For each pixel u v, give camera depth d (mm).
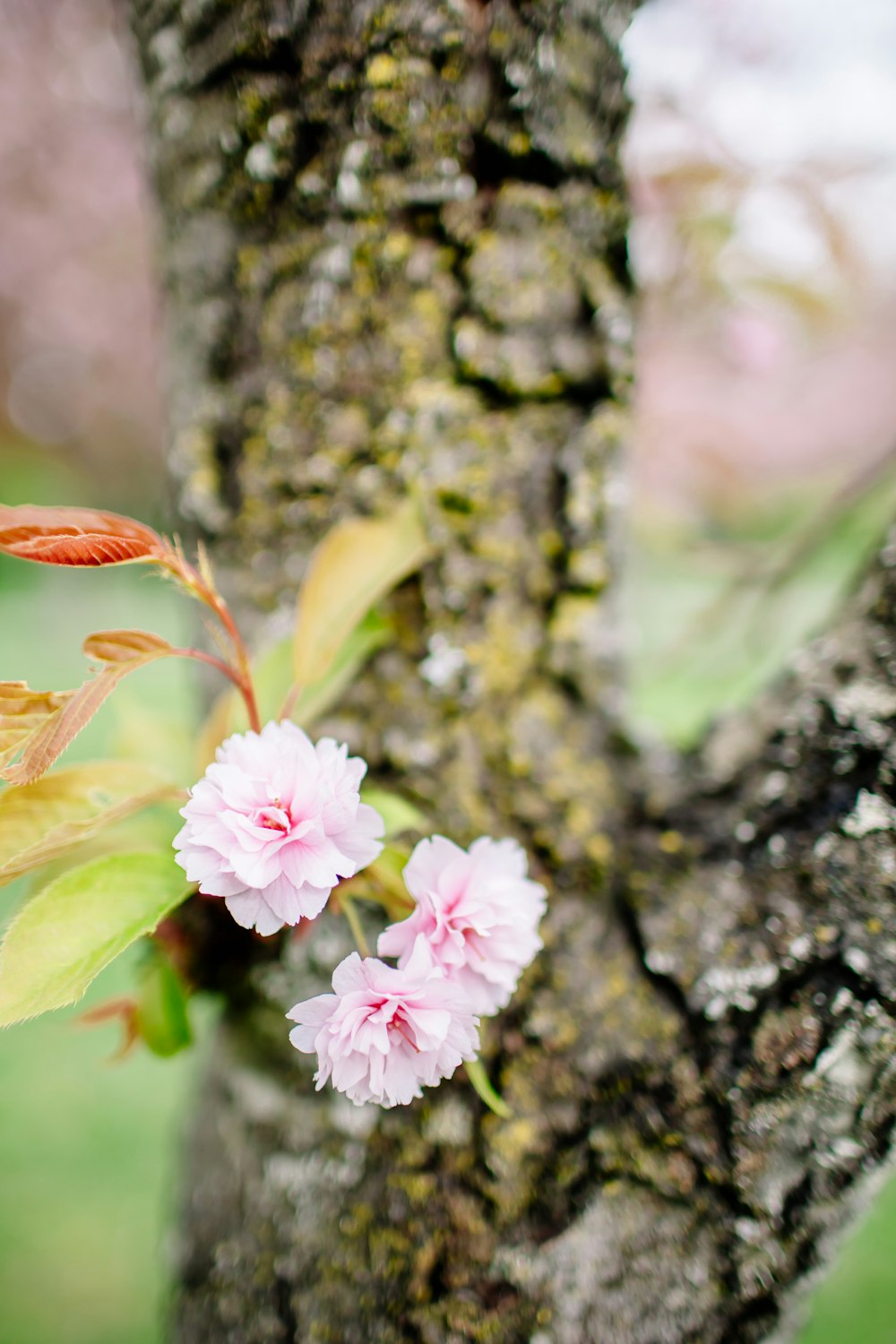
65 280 1409
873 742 351
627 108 392
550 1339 346
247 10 365
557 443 390
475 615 390
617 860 384
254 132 375
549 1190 352
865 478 503
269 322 390
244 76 371
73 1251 674
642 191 604
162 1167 743
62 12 1021
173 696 1440
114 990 882
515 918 331
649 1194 346
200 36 376
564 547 393
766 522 1254
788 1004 342
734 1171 340
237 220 388
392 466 384
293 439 390
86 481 2176
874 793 347
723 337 738
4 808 344
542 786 390
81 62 1067
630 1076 355
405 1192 362
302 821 315
